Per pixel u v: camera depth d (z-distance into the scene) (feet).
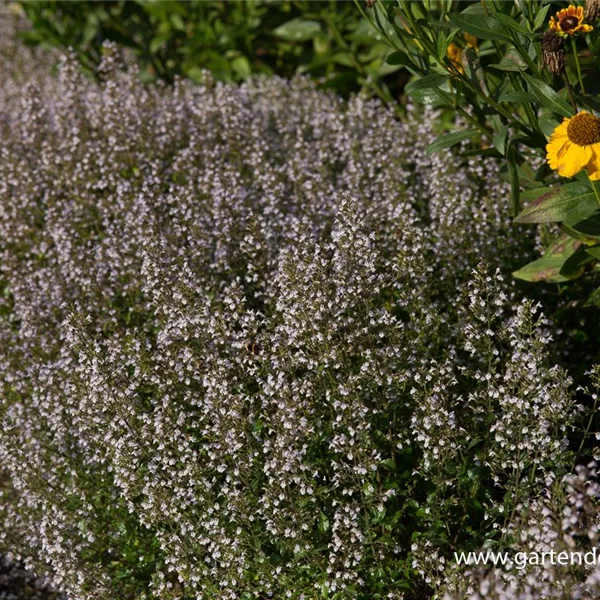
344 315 3.54
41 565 3.49
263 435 3.46
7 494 3.79
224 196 3.87
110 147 4.31
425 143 4.32
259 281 3.76
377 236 3.69
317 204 3.96
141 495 3.50
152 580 3.42
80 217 4.18
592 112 3.53
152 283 3.59
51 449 3.65
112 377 3.44
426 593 3.32
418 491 3.39
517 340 3.31
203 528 3.35
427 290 3.66
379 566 3.24
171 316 3.52
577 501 3.00
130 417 3.41
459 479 3.31
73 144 4.32
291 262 3.40
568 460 3.28
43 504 3.49
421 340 3.51
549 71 3.42
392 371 3.41
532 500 3.22
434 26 3.65
